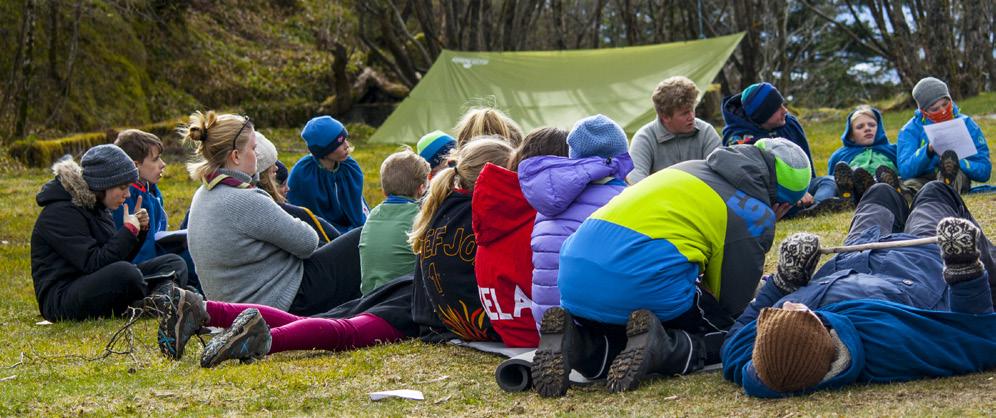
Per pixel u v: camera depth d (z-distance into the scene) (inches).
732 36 860.0
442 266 200.8
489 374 179.5
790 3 1357.0
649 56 858.8
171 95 956.0
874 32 1416.1
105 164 255.9
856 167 350.9
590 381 170.1
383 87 1011.3
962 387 147.9
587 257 164.6
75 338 235.6
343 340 205.2
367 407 160.2
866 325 153.9
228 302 227.6
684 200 165.6
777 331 146.9
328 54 1109.1
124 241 257.0
